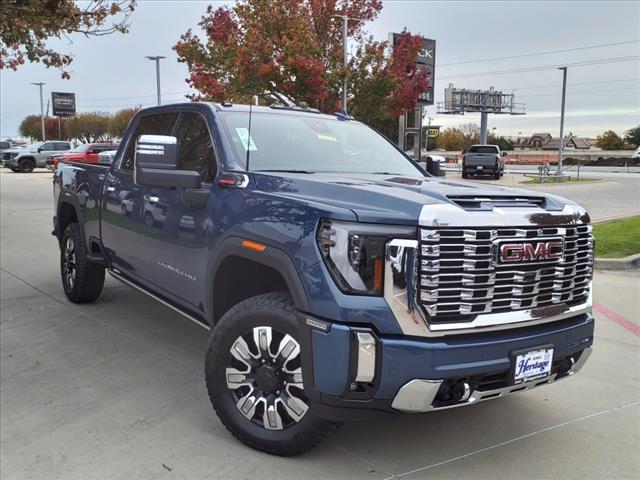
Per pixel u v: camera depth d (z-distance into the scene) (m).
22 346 5.19
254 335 3.34
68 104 79.00
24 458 3.40
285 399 3.27
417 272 2.87
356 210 2.98
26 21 9.91
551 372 3.30
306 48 22.27
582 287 3.49
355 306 2.88
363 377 2.88
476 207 3.07
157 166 3.80
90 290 6.30
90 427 3.75
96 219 5.69
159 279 4.59
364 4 24.28
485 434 3.75
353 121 5.24
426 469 3.32
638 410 4.16
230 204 3.66
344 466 3.32
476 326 2.97
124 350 5.11
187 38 25.11
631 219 13.56
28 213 15.55
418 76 24.73
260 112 4.53
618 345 5.55
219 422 3.81
